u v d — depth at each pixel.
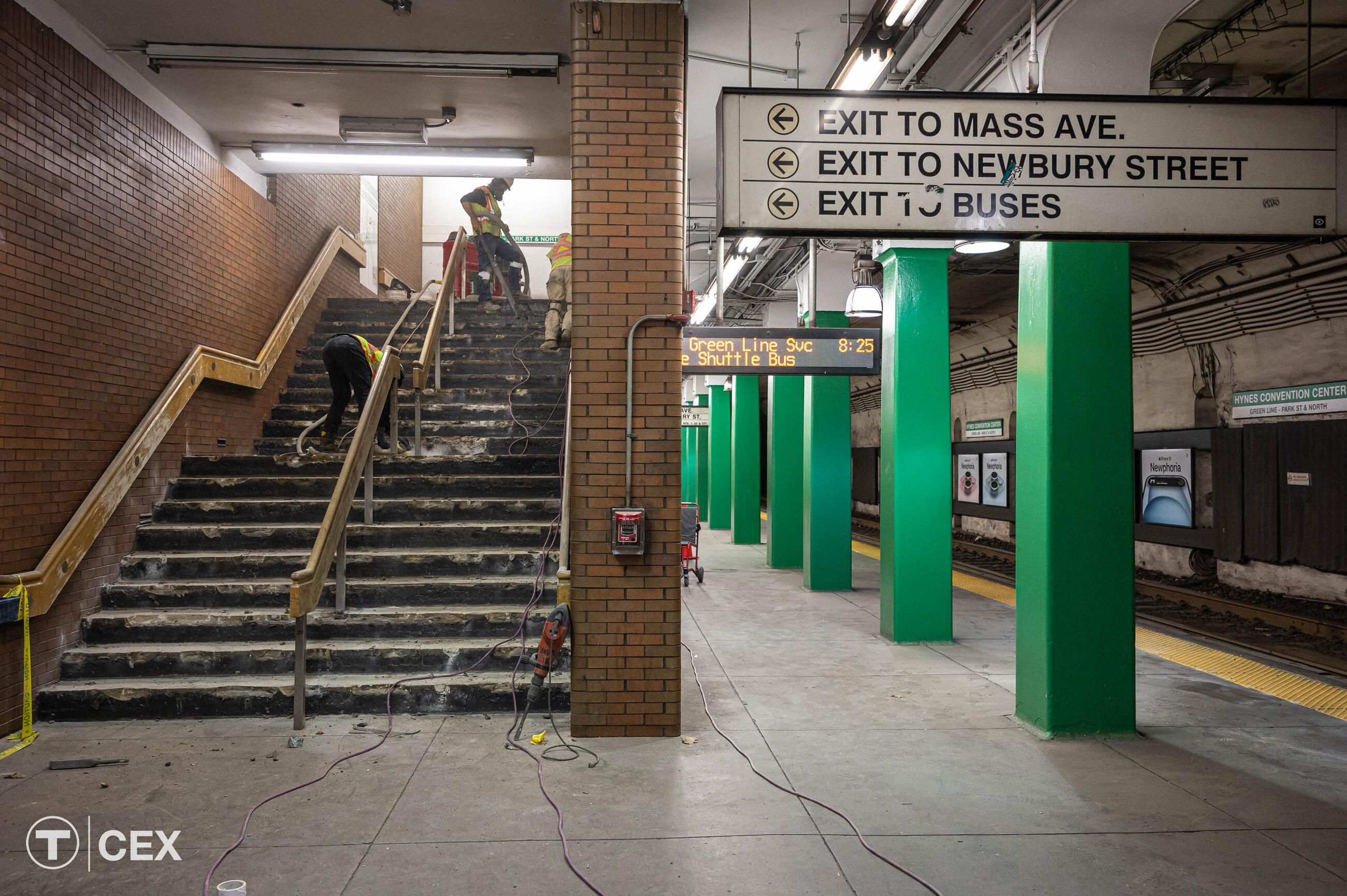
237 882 3.23
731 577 12.76
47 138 5.62
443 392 9.31
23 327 5.36
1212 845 3.66
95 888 3.28
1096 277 5.19
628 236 5.21
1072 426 5.16
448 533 6.80
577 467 5.18
